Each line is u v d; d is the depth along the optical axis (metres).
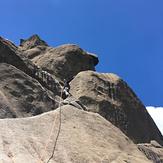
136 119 65.94
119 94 67.12
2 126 37.84
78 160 37.62
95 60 77.06
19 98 50.88
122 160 40.69
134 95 69.44
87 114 45.12
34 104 51.34
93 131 42.97
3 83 51.22
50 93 54.81
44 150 37.03
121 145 43.41
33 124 40.00
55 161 36.34
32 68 57.22
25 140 37.16
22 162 34.00
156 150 60.47
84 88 65.75
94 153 39.50
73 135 40.78
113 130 45.06
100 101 64.06
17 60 56.03
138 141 63.50
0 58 54.38
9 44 57.03
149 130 66.62
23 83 52.59
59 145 38.38
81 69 73.38
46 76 57.84
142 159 42.81
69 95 55.16
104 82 67.69
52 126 40.88
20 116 48.69
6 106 48.25
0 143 35.44
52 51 74.62
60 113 43.16
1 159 33.19
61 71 71.00
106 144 41.97
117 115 64.00
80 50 74.44
